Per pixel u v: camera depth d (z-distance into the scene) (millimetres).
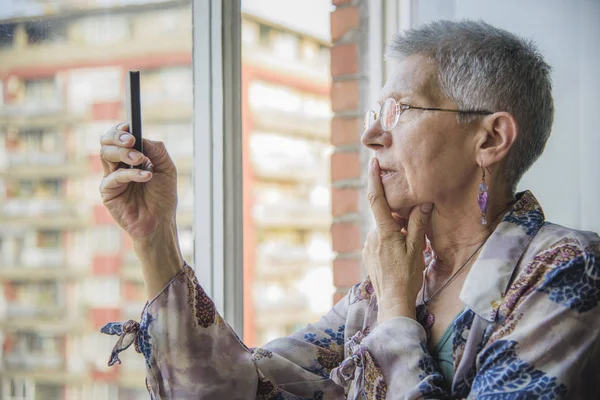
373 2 2316
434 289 1235
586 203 2596
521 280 1073
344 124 2350
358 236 2326
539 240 1114
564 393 968
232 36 1701
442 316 1178
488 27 1220
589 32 2523
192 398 1224
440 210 1218
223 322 1289
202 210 1700
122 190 1216
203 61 1690
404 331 1125
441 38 1206
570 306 1010
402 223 1305
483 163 1174
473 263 1187
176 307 1231
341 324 1388
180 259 1267
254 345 2539
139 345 1227
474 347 1080
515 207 1187
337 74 2359
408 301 1184
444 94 1184
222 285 1683
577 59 2539
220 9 1670
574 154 2602
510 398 976
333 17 2365
